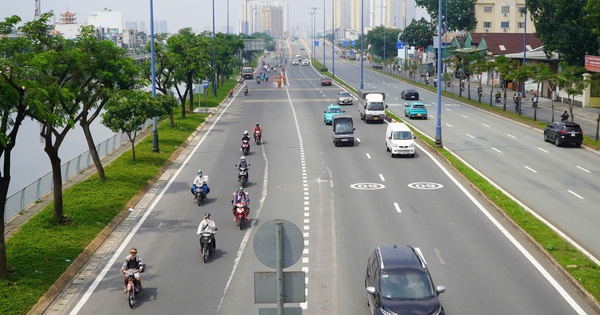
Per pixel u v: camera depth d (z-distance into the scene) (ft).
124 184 121.29
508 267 77.20
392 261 63.93
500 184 123.85
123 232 95.66
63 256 81.30
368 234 91.45
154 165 142.10
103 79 110.11
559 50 262.67
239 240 90.33
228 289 72.13
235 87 399.03
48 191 116.26
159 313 65.87
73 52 99.60
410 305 58.59
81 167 136.05
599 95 255.50
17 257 79.97
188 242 89.97
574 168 139.23
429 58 528.22
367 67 639.76
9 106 73.10
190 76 244.63
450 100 301.84
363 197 113.91
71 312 66.74
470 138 182.60
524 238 88.48
